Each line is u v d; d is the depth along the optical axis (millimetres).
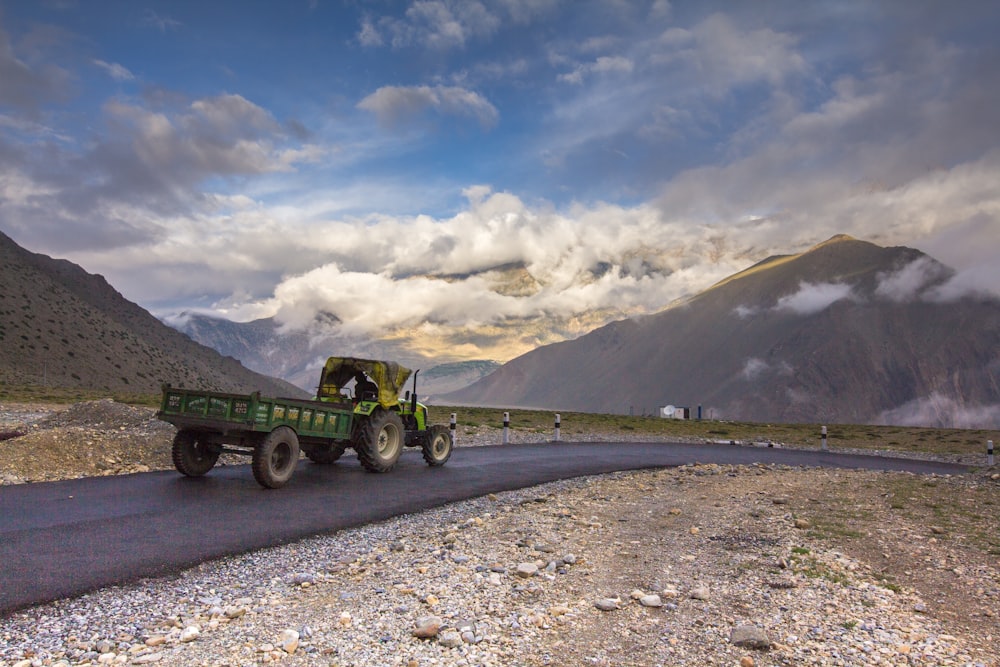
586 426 40562
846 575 7801
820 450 33000
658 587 7270
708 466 20047
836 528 10523
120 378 120938
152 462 14883
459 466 17969
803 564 8234
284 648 5148
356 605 6312
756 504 13023
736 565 8227
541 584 7207
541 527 10227
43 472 12867
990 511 12211
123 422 17844
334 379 17156
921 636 5930
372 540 9172
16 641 5211
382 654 5129
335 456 17094
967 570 8195
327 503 11625
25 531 8539
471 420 38750
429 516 11016
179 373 146875
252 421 12289
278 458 13148
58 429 15250
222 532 9070
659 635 5793
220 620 5816
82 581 6719
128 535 8609
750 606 6637
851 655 5449
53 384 100438
